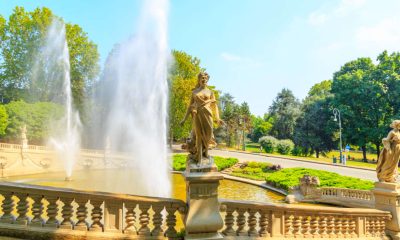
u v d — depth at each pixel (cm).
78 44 5672
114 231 605
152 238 605
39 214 611
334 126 5641
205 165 602
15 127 4391
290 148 5956
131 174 3127
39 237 589
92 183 2516
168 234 615
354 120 5400
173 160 3950
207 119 588
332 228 800
